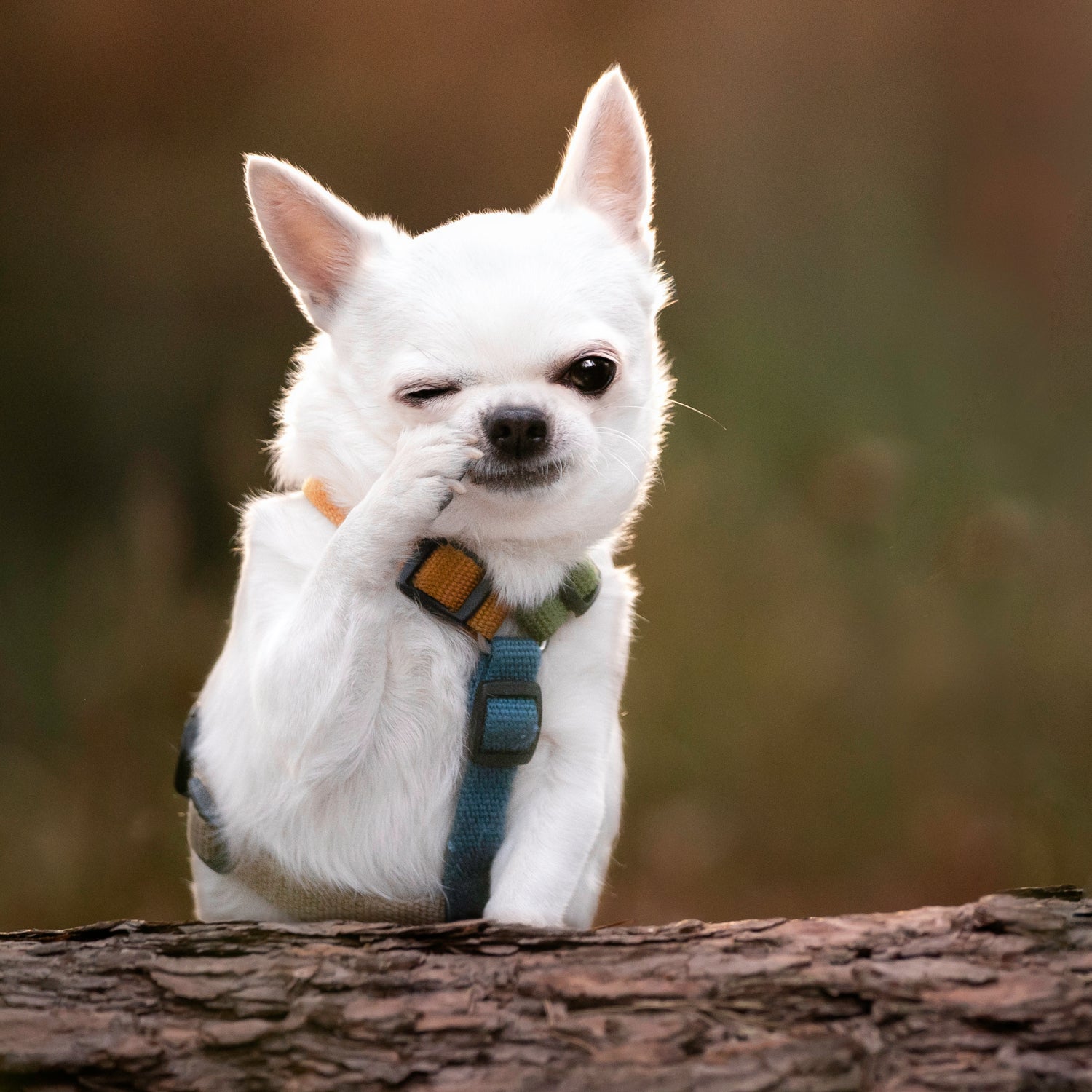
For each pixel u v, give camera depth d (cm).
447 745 360
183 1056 274
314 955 293
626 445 373
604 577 379
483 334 344
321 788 351
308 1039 275
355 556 331
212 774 380
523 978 285
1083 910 296
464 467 330
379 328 358
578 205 391
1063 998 273
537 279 354
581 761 363
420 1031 274
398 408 349
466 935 298
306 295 378
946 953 288
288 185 372
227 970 289
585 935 298
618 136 395
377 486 333
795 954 288
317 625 330
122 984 288
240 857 371
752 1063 264
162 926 306
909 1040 268
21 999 285
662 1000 279
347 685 333
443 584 349
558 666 361
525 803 365
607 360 357
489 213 394
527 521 354
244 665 371
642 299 386
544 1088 261
